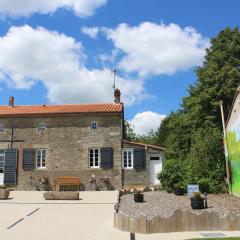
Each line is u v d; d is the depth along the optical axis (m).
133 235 12.37
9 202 20.97
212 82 29.22
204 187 21.88
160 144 51.09
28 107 31.28
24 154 29.03
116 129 28.81
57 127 29.17
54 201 21.31
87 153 28.67
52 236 12.66
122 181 28.16
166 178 23.39
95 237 12.45
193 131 28.98
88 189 28.08
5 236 12.62
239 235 12.25
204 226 13.23
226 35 30.89
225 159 22.59
